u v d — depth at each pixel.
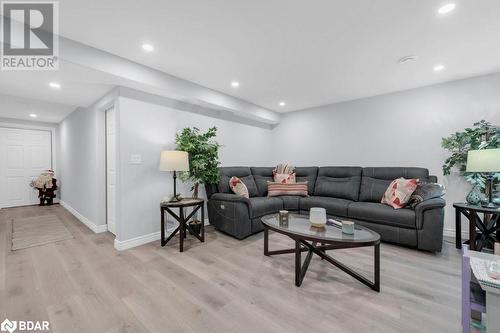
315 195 3.96
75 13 1.72
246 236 3.05
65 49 2.03
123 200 2.68
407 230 2.60
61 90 2.84
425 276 2.00
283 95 3.77
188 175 3.10
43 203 5.32
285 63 2.59
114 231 3.17
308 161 4.63
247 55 2.41
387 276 2.01
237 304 1.61
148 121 2.94
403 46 2.23
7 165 5.05
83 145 3.84
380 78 3.04
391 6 1.66
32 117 4.85
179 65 2.63
